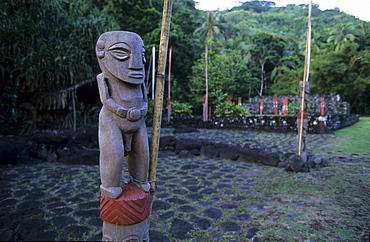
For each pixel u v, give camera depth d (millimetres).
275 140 8602
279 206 2969
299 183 3797
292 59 30094
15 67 7410
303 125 4945
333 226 2438
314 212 2752
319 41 31812
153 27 18141
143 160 1878
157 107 1933
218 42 30203
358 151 6164
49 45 7953
